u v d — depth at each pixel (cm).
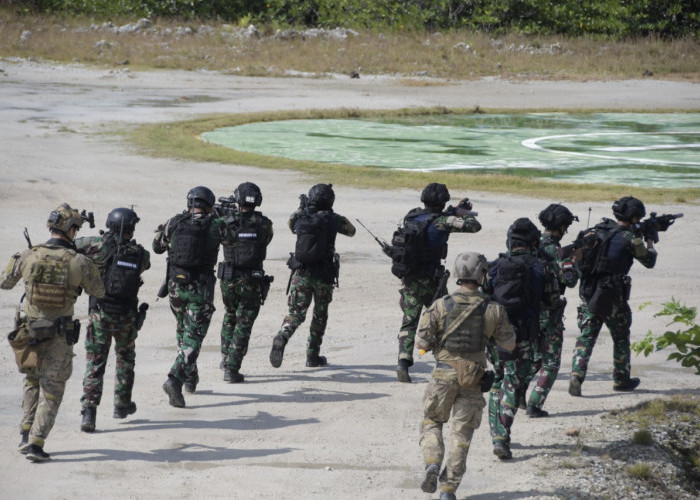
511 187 6525
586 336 2666
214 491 1880
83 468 1991
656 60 16850
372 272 4316
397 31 17825
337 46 16300
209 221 2495
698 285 4097
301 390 2672
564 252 2344
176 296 2478
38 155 7394
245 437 2239
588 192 6350
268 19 18812
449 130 10119
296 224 2797
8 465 1994
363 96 12888
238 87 13250
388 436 2272
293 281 2819
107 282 2211
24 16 16612
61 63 14388
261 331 3378
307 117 10744
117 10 17800
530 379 2445
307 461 2077
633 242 2541
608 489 1917
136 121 9594
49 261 2008
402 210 5709
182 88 12888
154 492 1864
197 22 17888
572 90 14300
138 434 2239
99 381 2248
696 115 12138
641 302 3809
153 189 6181
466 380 1812
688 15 19088
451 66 15850
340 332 3391
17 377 2684
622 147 9038
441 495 1808
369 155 8144
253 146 8469
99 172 6769
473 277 1850
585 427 2334
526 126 10656
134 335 2288
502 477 1992
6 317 3372
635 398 2630
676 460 2144
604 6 19200
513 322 2102
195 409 2467
